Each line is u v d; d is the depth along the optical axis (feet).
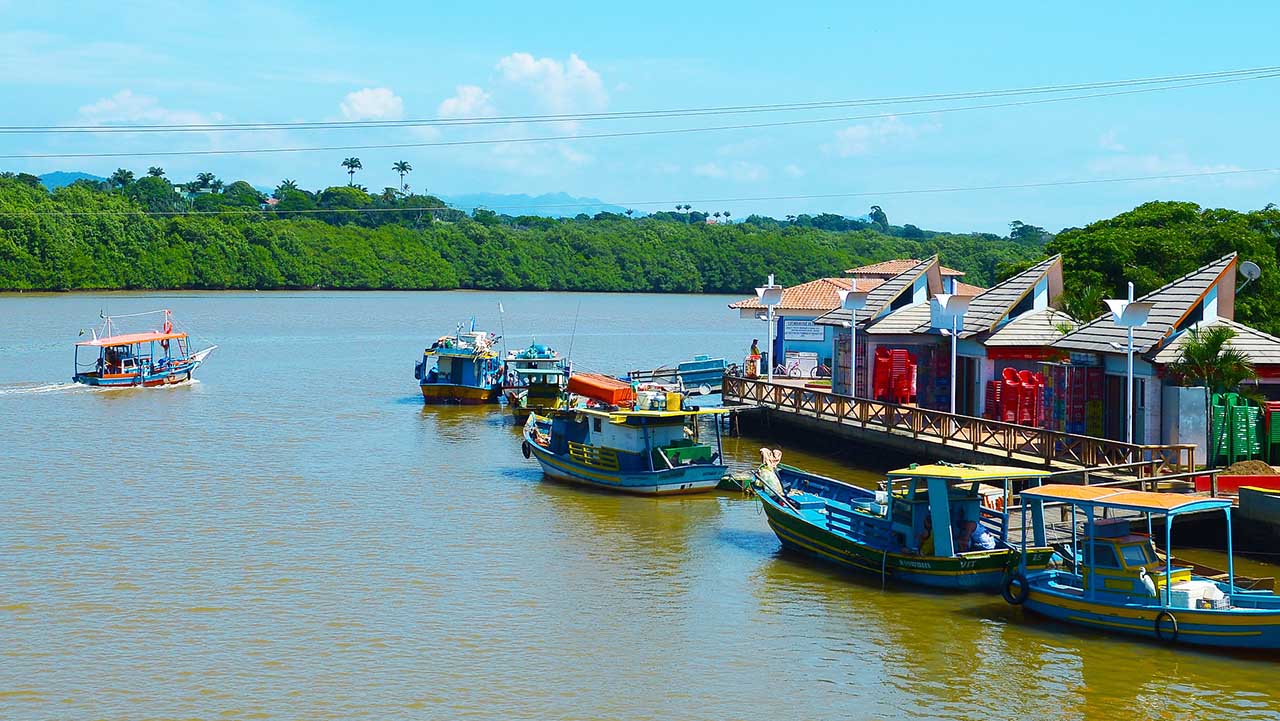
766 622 113.50
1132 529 131.44
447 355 268.62
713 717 92.79
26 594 119.55
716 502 164.55
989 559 118.83
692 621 113.91
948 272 252.83
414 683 98.53
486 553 136.77
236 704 94.07
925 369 199.21
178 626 110.83
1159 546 134.21
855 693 97.09
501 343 431.02
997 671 100.83
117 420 235.61
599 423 175.32
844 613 115.85
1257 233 241.55
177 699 94.84
